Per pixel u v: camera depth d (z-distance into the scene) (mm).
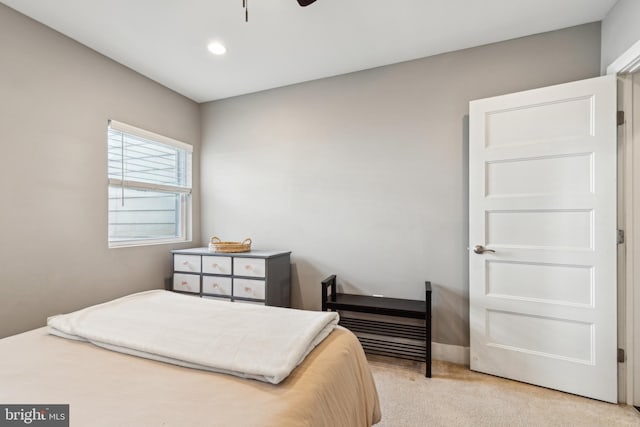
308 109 2805
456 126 2316
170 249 2918
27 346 1148
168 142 2879
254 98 3023
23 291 1847
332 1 1764
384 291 2518
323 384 925
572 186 1863
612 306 1757
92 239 2238
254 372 901
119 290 2432
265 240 2971
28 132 1877
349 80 2648
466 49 2283
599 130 1789
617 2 1771
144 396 819
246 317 1355
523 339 1993
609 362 1762
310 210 2791
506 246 2047
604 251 1774
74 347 1145
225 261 2582
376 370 2176
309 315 1387
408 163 2457
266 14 1876
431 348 2264
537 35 2100
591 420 1614
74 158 2125
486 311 2105
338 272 2678
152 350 1038
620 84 1785
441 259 2357
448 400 1796
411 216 2445
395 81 2496
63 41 2059
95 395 823
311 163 2793
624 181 1771
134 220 2650
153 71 2586
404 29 2039
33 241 1897
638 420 1613
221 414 740
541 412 1683
